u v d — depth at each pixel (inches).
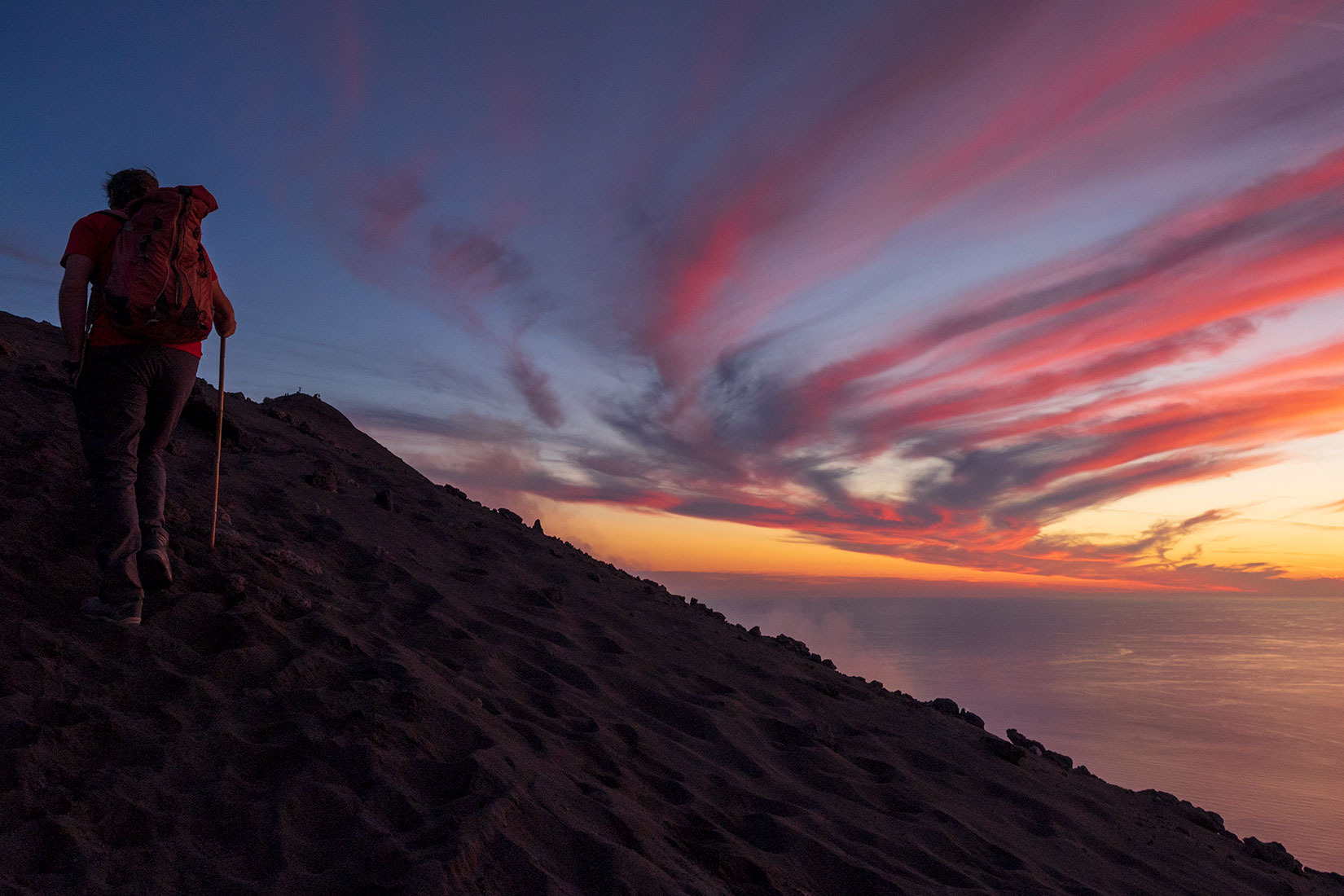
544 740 151.6
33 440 208.5
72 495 182.2
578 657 218.2
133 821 95.7
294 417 483.2
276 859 94.7
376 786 112.2
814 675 312.0
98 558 141.3
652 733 181.9
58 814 93.0
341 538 241.8
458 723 139.5
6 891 80.0
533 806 119.3
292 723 124.4
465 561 285.3
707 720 202.5
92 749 107.0
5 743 102.7
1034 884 170.1
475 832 105.1
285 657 146.5
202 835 97.0
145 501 153.3
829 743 223.8
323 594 191.2
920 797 204.1
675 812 148.6
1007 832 202.1
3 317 398.6
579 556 389.1
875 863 154.7
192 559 174.2
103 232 146.2
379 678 147.3
